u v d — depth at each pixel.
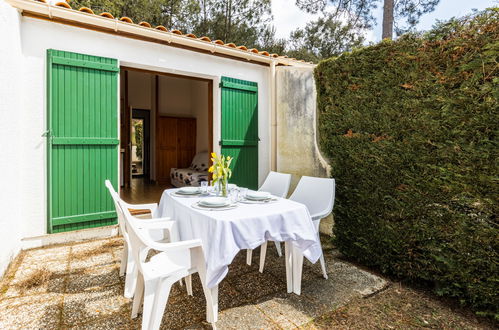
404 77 2.33
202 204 2.09
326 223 3.87
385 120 2.48
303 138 4.31
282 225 1.99
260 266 2.61
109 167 3.40
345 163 2.88
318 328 1.79
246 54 4.29
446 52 2.04
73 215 3.18
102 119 3.34
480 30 1.85
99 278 2.40
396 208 2.39
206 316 1.84
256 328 1.78
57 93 3.06
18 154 2.83
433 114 2.12
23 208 2.96
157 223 2.11
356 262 2.87
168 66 3.83
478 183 1.87
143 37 3.61
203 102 7.93
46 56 3.03
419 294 2.22
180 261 1.73
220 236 1.69
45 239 3.09
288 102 4.52
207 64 4.17
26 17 2.93
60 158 3.10
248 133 4.63
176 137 8.23
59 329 1.73
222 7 9.58
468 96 1.90
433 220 2.13
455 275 2.03
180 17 9.41
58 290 2.20
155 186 7.20
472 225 1.91
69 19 3.09
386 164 2.47
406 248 2.34
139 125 8.91
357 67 2.75
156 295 1.58
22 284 2.27
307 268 2.72
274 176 3.45
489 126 1.81
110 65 3.38
